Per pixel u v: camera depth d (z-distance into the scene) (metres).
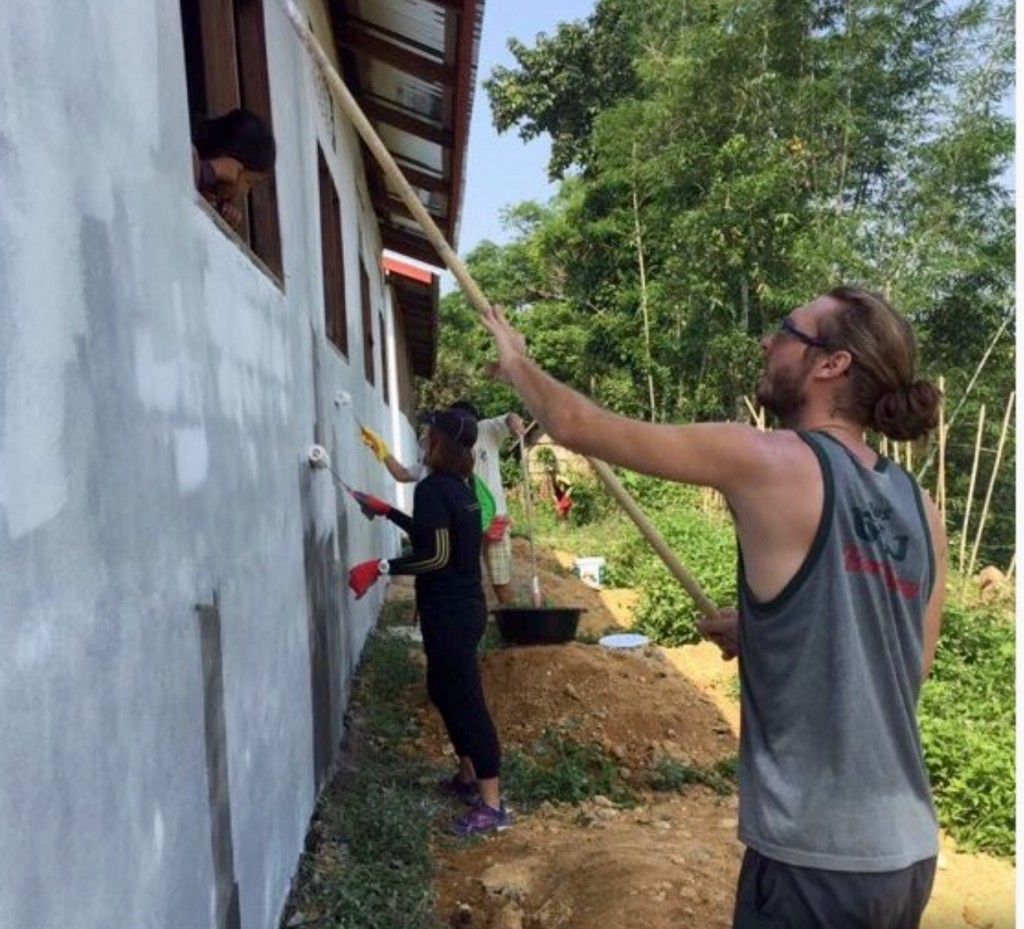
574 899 3.68
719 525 12.04
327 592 4.90
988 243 11.91
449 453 4.52
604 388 18.97
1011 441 11.66
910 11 12.23
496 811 4.52
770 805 1.78
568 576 12.07
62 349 1.57
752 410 12.96
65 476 1.56
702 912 3.46
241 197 3.59
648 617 8.70
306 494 4.34
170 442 2.16
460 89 6.80
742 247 13.52
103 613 1.70
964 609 7.67
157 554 2.03
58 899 1.47
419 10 6.10
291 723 3.66
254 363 3.22
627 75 23.44
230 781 2.63
